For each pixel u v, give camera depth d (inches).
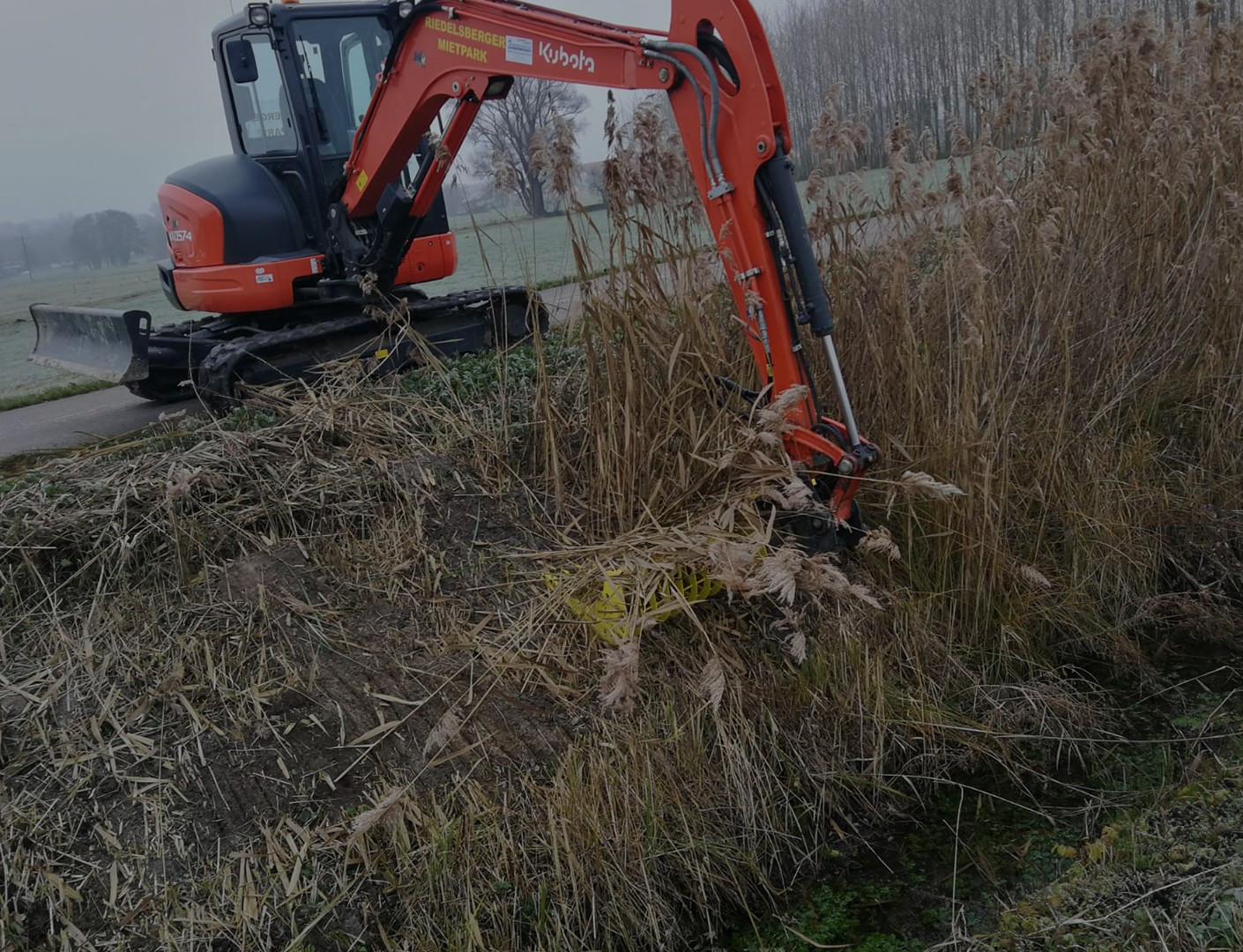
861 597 119.3
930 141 182.1
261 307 237.5
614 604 136.9
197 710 131.7
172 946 109.0
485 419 183.6
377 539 160.2
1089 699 154.9
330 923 112.3
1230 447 189.8
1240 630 166.4
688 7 136.7
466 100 189.2
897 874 128.8
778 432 139.4
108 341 250.5
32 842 117.6
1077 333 186.4
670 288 170.1
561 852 120.2
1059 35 300.8
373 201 227.8
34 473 180.2
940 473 159.5
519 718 133.0
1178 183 191.6
